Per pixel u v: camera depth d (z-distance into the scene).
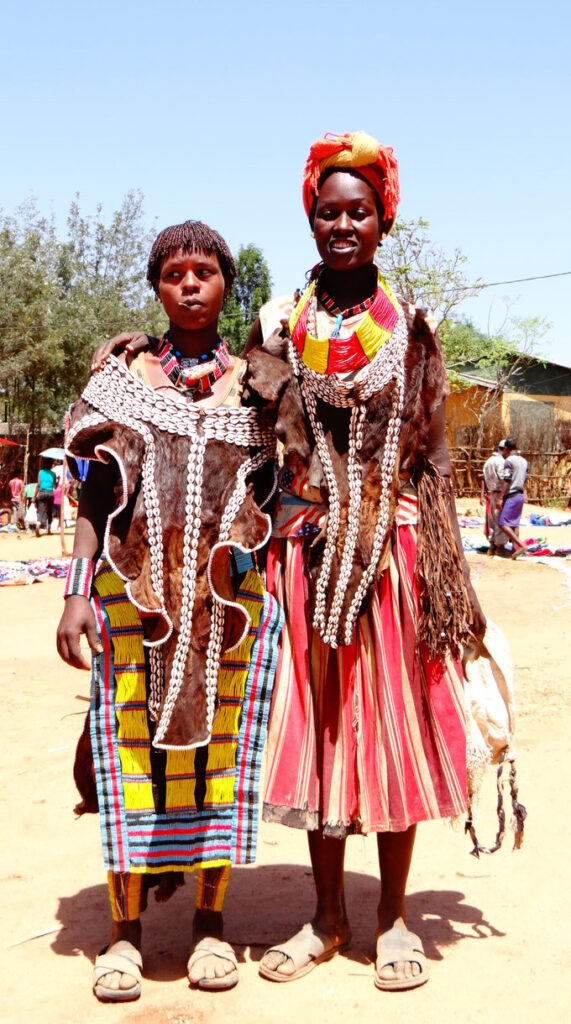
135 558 2.64
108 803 2.72
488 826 4.01
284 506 2.87
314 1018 2.59
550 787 4.41
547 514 29.64
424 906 3.28
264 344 2.82
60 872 3.61
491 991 2.72
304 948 2.84
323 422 2.73
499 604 10.14
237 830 2.82
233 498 2.70
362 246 2.77
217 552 2.65
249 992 2.72
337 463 2.73
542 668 6.91
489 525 15.67
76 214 35.47
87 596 2.69
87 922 3.19
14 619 9.96
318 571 2.75
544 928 3.11
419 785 2.78
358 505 2.71
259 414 2.77
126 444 2.63
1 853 3.79
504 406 34.00
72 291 33.94
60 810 4.25
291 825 2.75
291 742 2.78
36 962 2.92
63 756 5.05
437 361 2.78
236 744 2.82
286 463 2.85
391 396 2.70
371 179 2.78
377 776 2.76
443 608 2.78
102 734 2.73
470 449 32.72
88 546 2.74
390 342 2.70
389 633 2.79
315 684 2.81
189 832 2.76
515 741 5.14
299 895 3.43
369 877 3.57
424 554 2.80
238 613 2.75
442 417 2.83
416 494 2.86
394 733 2.76
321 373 2.68
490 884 3.46
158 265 2.82
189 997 2.69
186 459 2.66
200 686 2.66
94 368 2.76
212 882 2.83
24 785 4.59
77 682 6.85
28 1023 2.57
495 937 3.05
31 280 29.61
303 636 2.81
